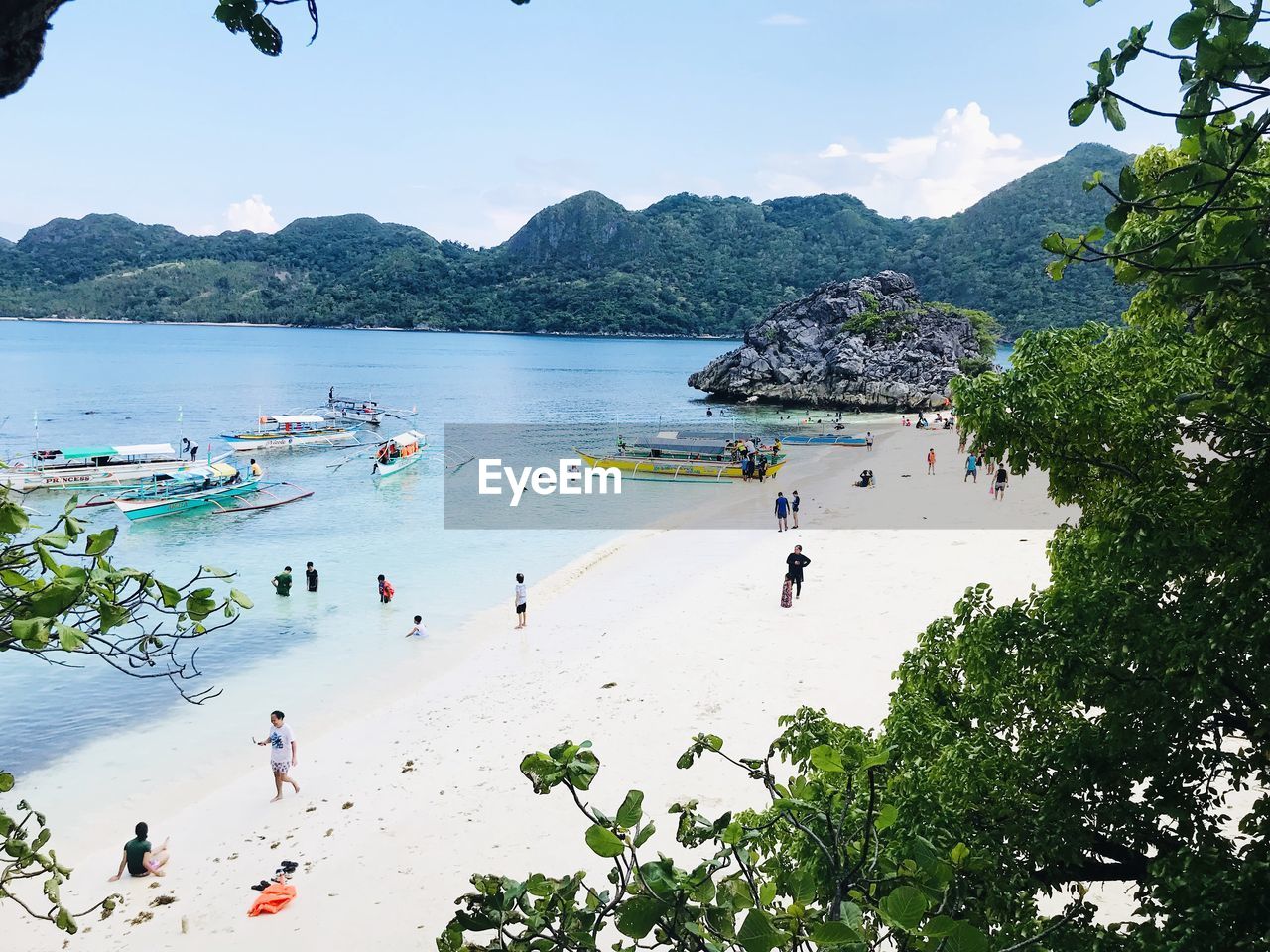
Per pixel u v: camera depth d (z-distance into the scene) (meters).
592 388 140.00
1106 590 6.07
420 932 11.34
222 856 13.43
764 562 30.25
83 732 18.23
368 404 91.38
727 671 19.23
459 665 21.66
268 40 2.88
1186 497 5.93
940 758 6.31
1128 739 5.70
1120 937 5.32
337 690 20.33
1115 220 3.06
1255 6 2.47
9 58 2.60
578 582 29.81
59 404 97.94
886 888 3.62
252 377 142.75
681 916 2.92
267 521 41.81
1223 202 3.52
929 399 102.88
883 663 19.30
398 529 40.16
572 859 12.76
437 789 15.02
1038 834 5.82
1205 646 5.11
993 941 5.41
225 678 21.12
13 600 3.21
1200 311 4.27
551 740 16.56
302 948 11.16
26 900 12.43
